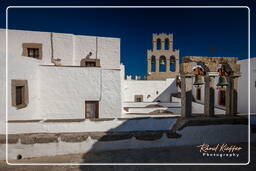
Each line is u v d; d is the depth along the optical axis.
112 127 5.55
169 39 19.97
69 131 5.29
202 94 12.28
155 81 16.44
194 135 5.27
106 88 7.07
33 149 4.48
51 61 8.67
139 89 16.27
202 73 5.45
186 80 5.50
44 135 4.70
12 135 4.62
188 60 5.41
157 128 5.69
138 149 4.96
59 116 6.76
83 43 9.30
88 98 6.94
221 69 5.76
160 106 11.20
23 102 5.96
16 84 5.61
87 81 6.92
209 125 5.33
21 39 8.26
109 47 9.72
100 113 7.04
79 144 4.72
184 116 5.62
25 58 5.99
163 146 5.13
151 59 20.17
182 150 4.89
